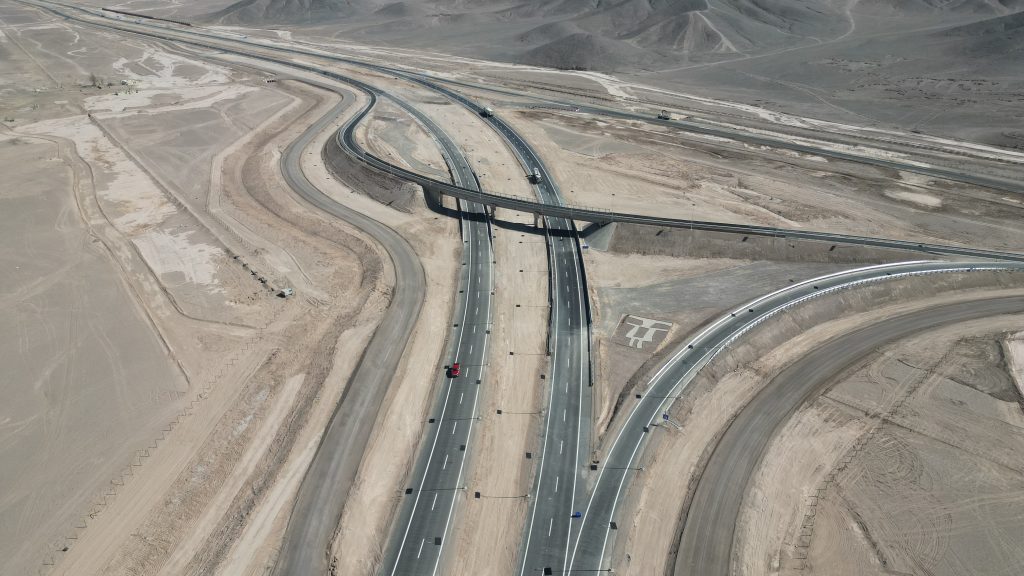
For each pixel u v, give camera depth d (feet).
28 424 236.02
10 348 275.39
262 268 341.82
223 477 217.15
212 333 288.30
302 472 217.36
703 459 222.48
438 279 332.60
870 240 342.85
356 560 189.06
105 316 298.35
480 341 284.20
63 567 186.39
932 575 180.55
